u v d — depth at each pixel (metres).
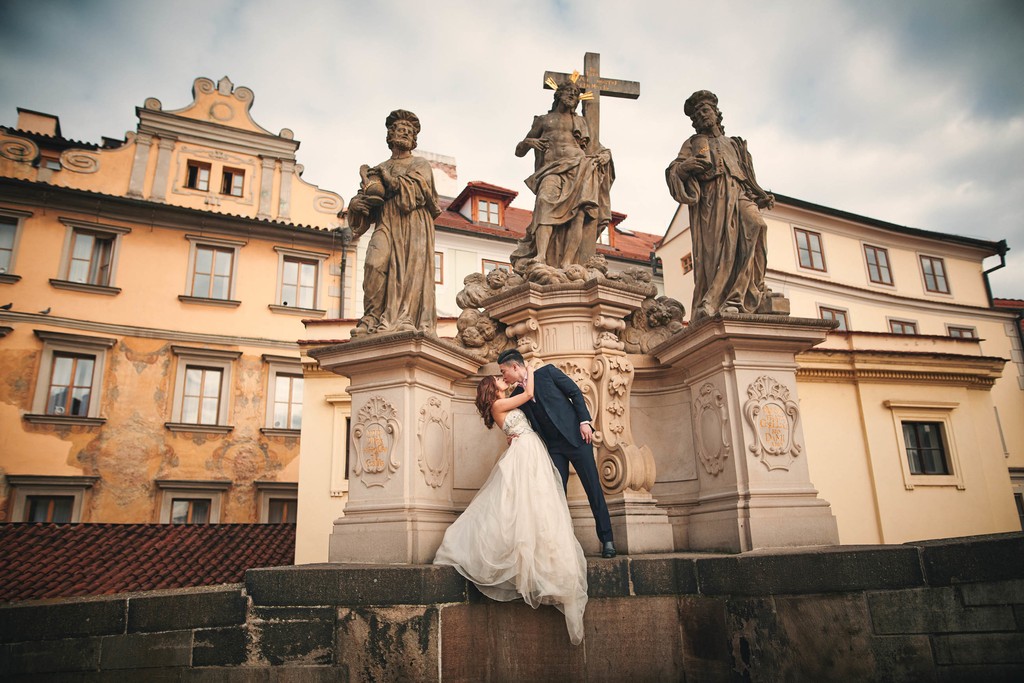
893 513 16.09
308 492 15.15
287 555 14.67
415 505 5.16
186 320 21.89
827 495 15.94
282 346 22.50
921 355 17.30
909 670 3.66
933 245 26.78
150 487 20.31
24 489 19.20
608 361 5.78
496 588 4.20
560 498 4.35
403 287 5.84
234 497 20.91
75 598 4.12
